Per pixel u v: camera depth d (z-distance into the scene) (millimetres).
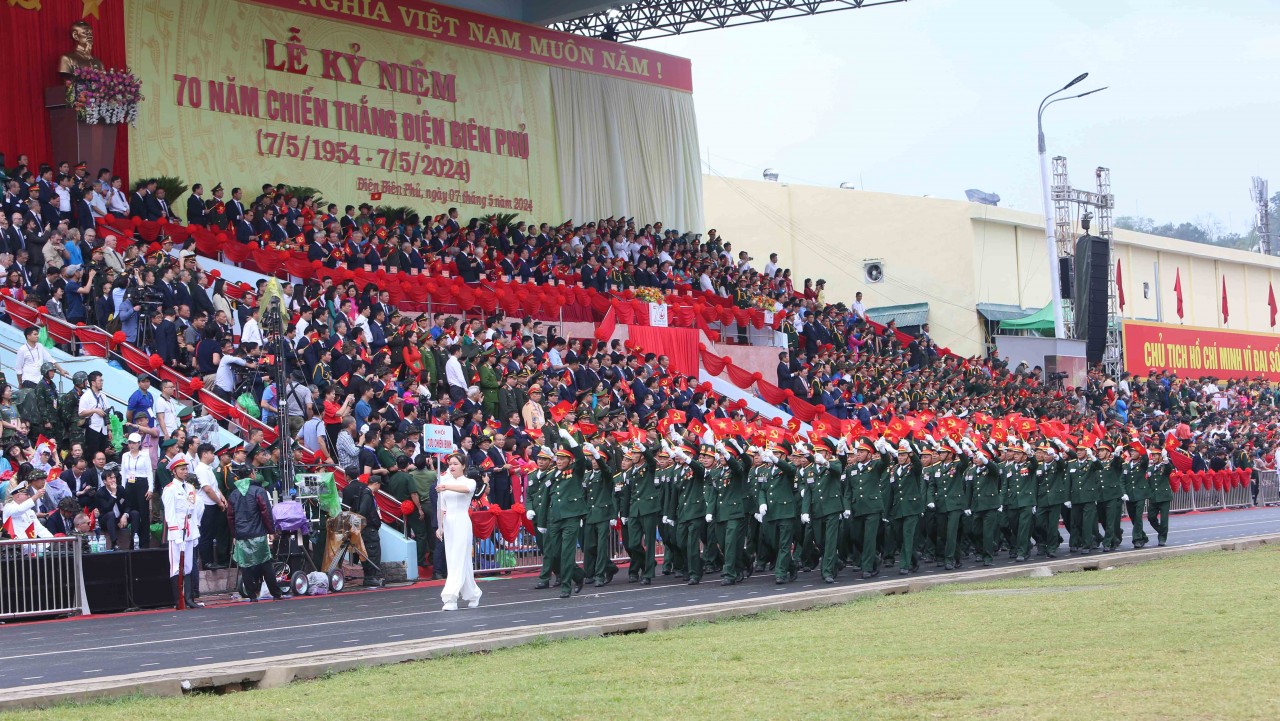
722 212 61281
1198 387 56906
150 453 21188
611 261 39281
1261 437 46938
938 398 41469
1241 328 75188
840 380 39375
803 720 8836
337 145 37938
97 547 18922
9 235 26062
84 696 10492
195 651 13727
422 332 28234
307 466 22406
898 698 9523
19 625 17016
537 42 43344
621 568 24703
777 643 12805
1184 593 16047
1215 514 39406
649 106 46750
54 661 13250
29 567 17625
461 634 13820
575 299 36594
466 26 41312
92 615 18094
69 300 25094
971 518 24094
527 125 42812
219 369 24938
